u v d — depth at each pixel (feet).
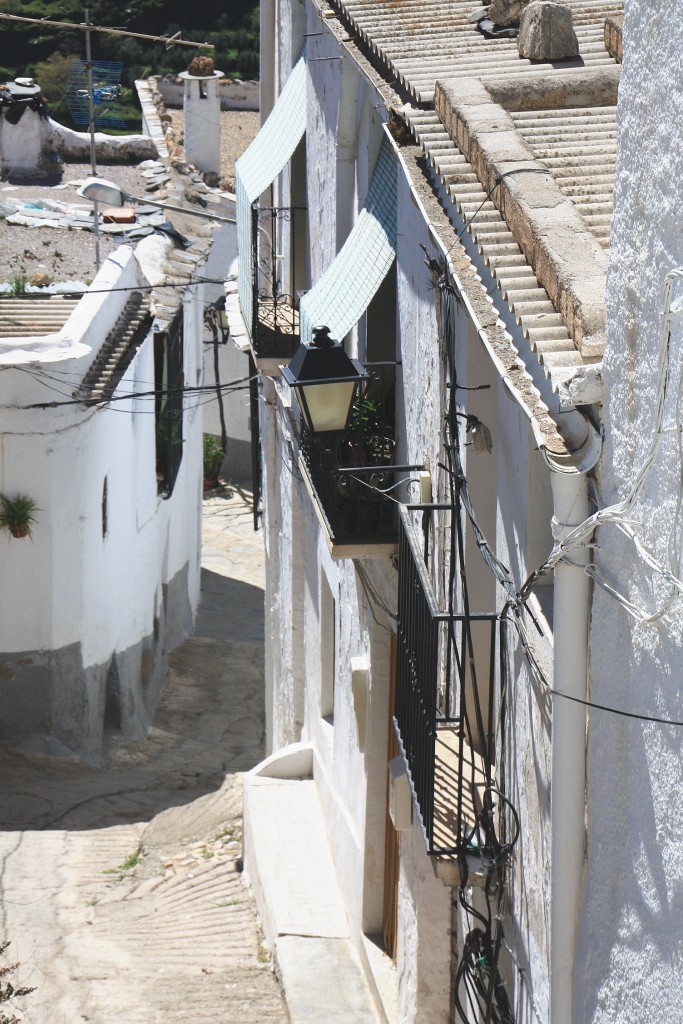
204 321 90.33
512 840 21.08
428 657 22.08
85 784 51.78
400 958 30.25
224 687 68.18
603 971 17.34
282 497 50.11
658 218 14.80
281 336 42.50
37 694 53.16
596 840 17.65
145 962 37.50
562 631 17.61
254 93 111.34
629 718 16.22
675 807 14.76
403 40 30.17
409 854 28.63
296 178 46.91
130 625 61.52
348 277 31.76
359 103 35.35
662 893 15.28
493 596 24.26
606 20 28.19
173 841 46.70
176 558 73.00
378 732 33.78
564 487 17.01
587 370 16.58
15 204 77.46
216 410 101.60
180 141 94.94
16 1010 34.50
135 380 60.44
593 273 18.19
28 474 51.13
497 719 23.09
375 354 34.17
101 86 94.27
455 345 24.25
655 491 14.98
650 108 15.06
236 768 56.54
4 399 50.14
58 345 51.65
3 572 51.88
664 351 14.39
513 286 19.12
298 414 43.93
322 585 41.96
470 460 23.73
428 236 26.45
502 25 29.86
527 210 19.93
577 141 23.18
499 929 20.99
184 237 76.13
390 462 31.42
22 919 40.63
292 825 41.88
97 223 67.77
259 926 39.52
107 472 56.80
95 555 55.31
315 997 33.63
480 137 22.67
